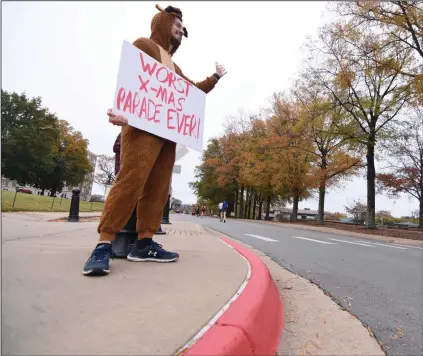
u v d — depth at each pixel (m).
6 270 2.20
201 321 1.48
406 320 2.76
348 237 15.21
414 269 5.48
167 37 3.14
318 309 2.71
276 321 2.05
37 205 14.33
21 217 8.47
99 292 1.83
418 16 15.88
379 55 18.14
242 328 1.45
